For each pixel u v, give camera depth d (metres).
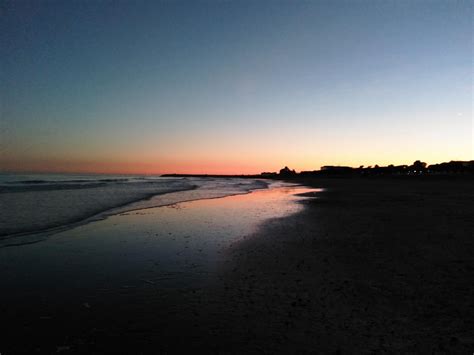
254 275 6.79
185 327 4.63
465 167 92.81
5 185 34.72
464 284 5.92
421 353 3.82
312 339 4.21
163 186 46.44
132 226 12.78
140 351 4.04
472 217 13.84
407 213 15.45
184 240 10.29
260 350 4.00
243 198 27.19
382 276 6.45
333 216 14.99
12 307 5.33
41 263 7.74
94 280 6.62
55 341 4.28
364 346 4.00
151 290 6.07
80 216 14.77
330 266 7.20
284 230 11.76
